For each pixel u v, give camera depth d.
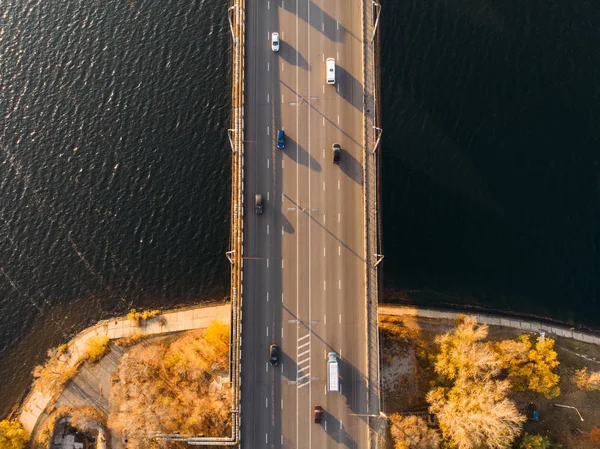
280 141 75.94
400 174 83.75
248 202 76.00
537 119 83.19
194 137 88.38
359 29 78.31
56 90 91.88
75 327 83.75
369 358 72.81
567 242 80.56
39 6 95.69
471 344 72.00
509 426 69.31
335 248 74.94
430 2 89.00
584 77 83.75
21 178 88.88
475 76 85.38
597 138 81.94
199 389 77.94
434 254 82.12
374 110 76.75
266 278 74.50
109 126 89.81
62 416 78.69
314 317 73.81
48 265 85.81
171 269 84.44
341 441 71.38
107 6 95.25
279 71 77.88
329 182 76.00
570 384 77.12
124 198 86.94
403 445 70.50
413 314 80.69
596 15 86.00
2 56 93.88
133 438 75.38
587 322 79.88
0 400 81.56
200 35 92.69
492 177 82.62
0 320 84.44
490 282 81.31
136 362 80.06
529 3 87.44
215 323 78.94
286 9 78.62
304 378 72.50
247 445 71.94
